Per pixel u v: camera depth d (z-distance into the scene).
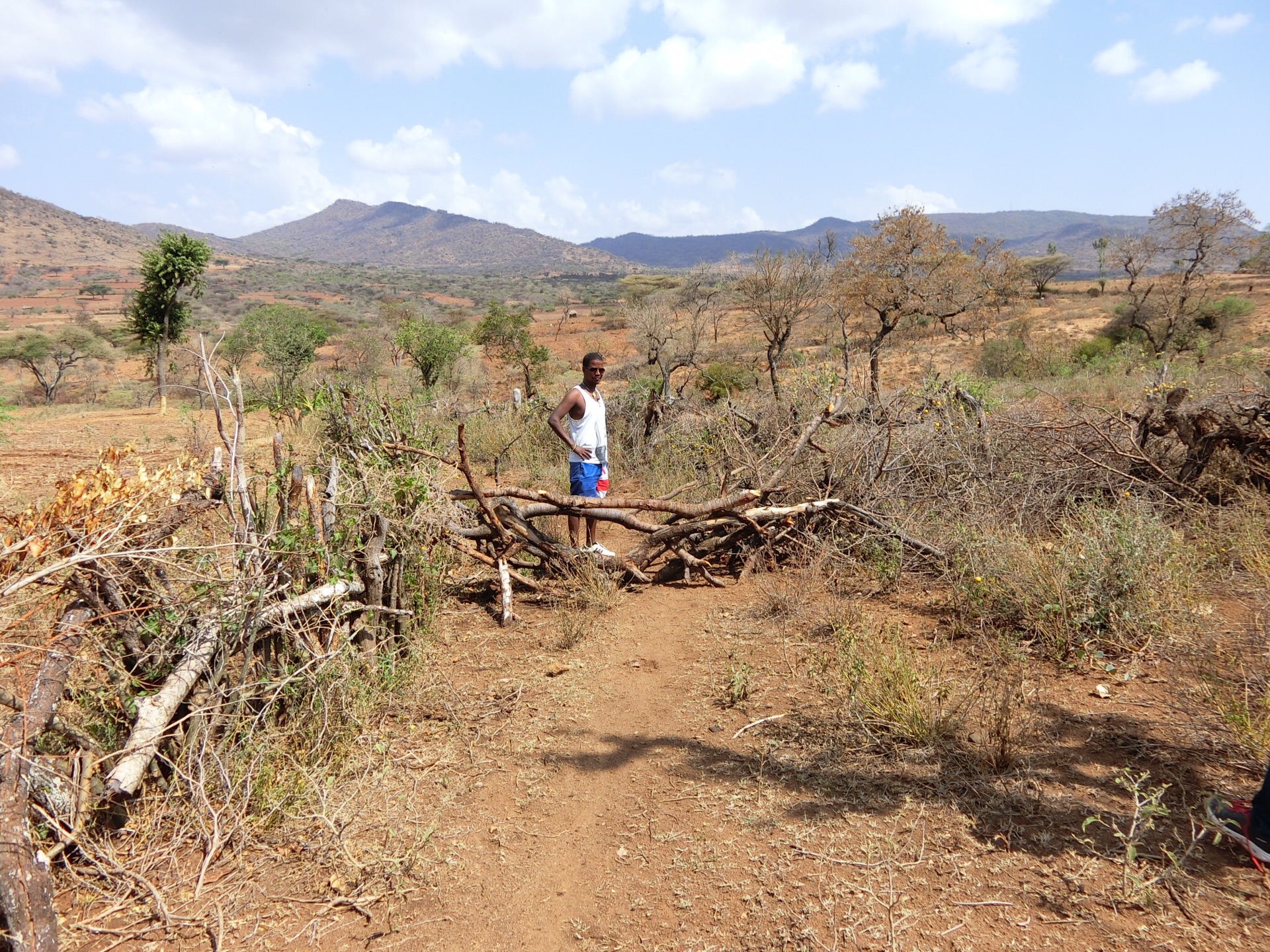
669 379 18.28
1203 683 3.38
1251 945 2.05
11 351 45.50
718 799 3.02
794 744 3.35
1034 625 4.20
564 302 103.81
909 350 23.23
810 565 5.56
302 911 2.56
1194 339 27.58
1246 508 5.33
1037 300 55.81
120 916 2.54
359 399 6.36
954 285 23.98
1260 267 38.44
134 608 2.99
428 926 2.49
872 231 24.05
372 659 3.96
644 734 3.60
